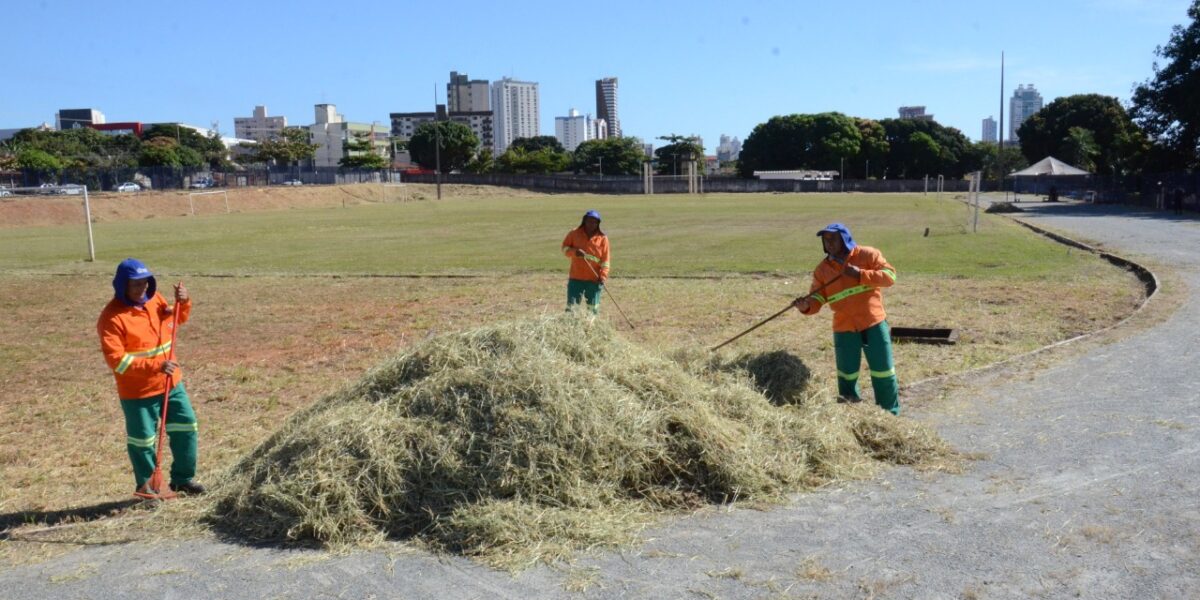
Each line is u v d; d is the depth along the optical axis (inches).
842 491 202.7
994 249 830.5
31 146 3496.6
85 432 294.7
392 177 3814.0
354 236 1218.6
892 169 4562.0
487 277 690.8
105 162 3752.5
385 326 483.2
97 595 162.2
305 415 230.7
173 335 225.6
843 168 4429.1
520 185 3821.4
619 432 202.2
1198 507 185.6
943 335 389.7
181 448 221.3
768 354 274.4
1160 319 410.3
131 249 1056.8
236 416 309.1
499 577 164.2
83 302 613.0
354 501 187.0
